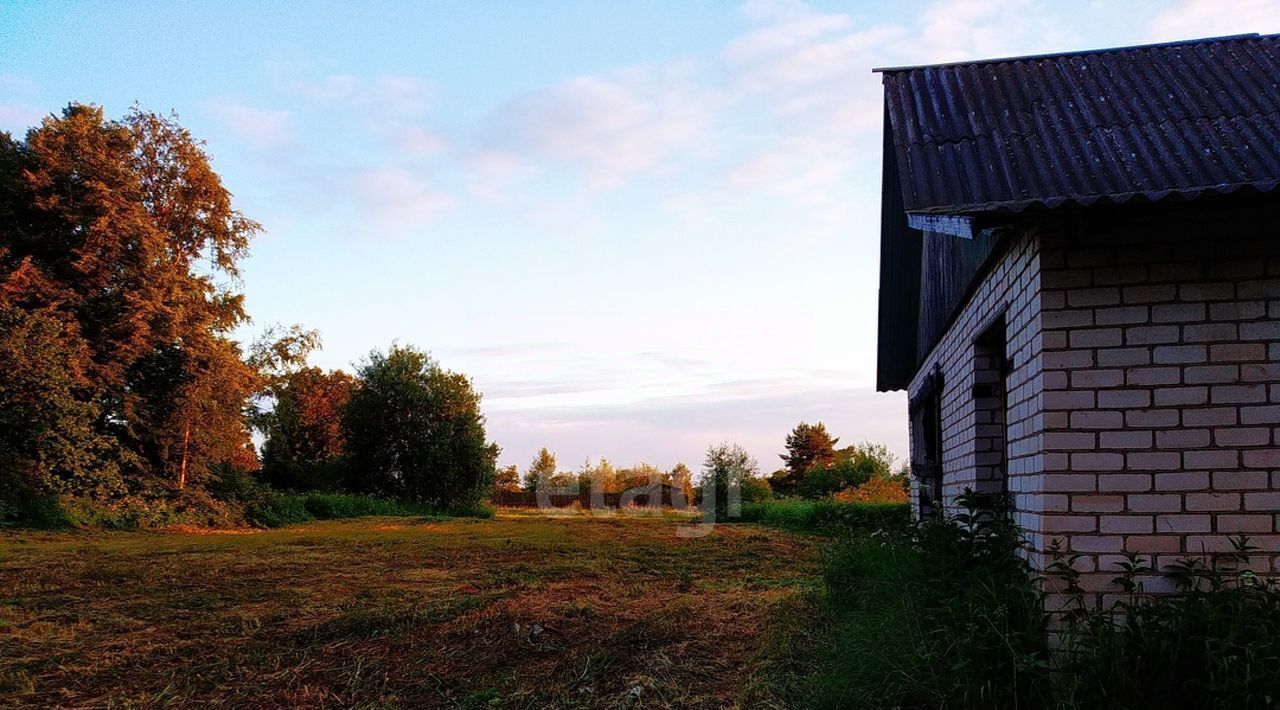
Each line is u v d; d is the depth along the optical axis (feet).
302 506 89.56
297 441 150.10
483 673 16.76
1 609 24.81
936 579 14.71
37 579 31.73
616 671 16.53
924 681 12.82
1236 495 12.68
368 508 100.53
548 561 37.50
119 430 76.28
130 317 71.15
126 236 73.00
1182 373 12.96
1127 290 13.21
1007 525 14.99
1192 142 13.91
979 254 19.22
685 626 20.52
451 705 14.84
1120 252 13.28
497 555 40.75
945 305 25.66
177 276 77.56
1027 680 12.10
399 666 17.39
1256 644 10.47
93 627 22.08
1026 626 12.44
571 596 26.03
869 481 91.61
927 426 32.22
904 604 15.26
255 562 38.27
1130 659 11.63
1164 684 11.30
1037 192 12.97
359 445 119.03
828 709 13.38
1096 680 11.55
